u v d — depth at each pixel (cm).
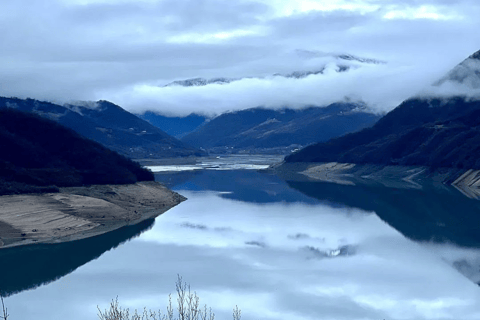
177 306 6388
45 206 12000
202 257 8656
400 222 11719
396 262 8319
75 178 14588
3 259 8719
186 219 12244
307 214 12812
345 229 10888
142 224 11669
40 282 7450
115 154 17538
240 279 7481
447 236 10181
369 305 6500
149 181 17400
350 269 7950
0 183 12712
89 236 10431
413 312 6288
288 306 6462
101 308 6388
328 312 6294
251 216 12544
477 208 13712
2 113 15962
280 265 8156
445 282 7325
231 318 6066
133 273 7812
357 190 18162
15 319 6100
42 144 15675
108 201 13588
